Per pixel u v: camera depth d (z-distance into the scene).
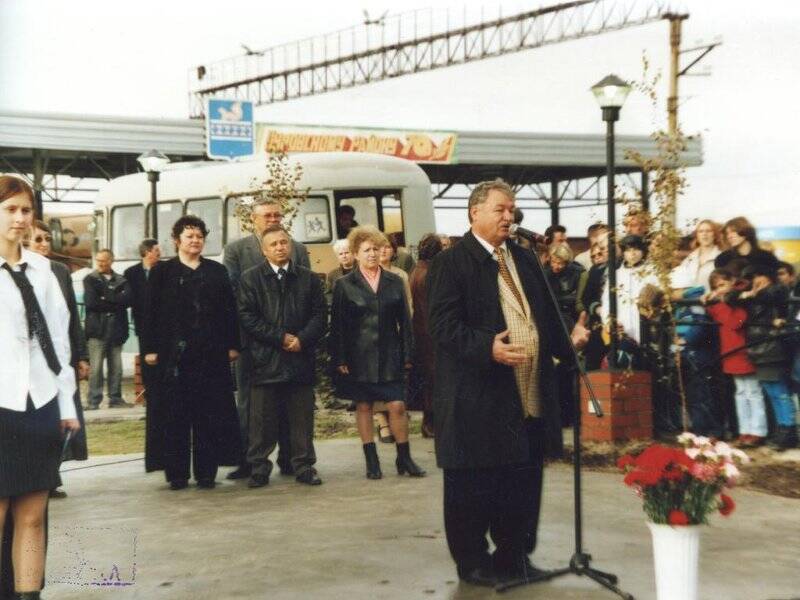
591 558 5.58
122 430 12.69
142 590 5.24
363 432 8.37
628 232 9.93
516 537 5.29
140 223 20.38
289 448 8.69
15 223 4.67
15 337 4.62
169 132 29.34
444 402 5.16
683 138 9.35
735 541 6.00
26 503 4.73
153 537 6.39
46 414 4.67
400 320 8.50
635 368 9.93
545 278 5.35
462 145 33.03
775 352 8.80
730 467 4.53
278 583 5.30
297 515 6.94
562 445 5.25
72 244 24.41
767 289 8.92
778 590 5.05
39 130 27.78
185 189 19.31
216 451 8.12
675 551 4.57
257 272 8.11
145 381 8.19
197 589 5.23
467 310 5.18
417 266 10.45
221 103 26.88
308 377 8.16
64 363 4.82
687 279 10.04
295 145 31.53
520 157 33.56
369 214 17.55
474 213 5.26
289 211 12.98
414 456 9.42
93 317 15.35
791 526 6.34
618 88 9.80
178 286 8.09
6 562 4.95
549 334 5.27
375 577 5.37
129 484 8.45
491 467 5.11
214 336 8.12
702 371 9.45
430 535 6.29
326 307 8.34
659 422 9.80
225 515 7.01
